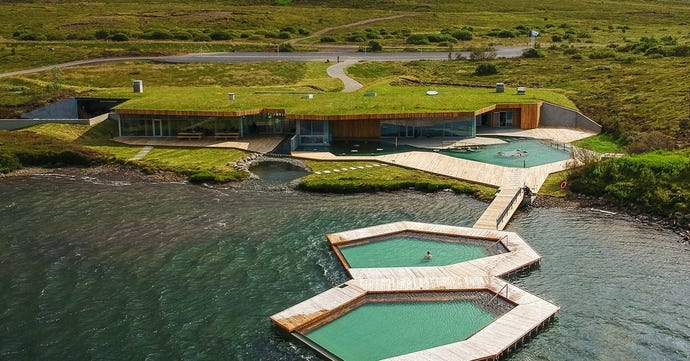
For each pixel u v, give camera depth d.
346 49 137.00
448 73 110.31
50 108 82.94
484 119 81.06
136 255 42.84
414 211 51.59
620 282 39.00
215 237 46.00
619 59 114.88
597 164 56.50
